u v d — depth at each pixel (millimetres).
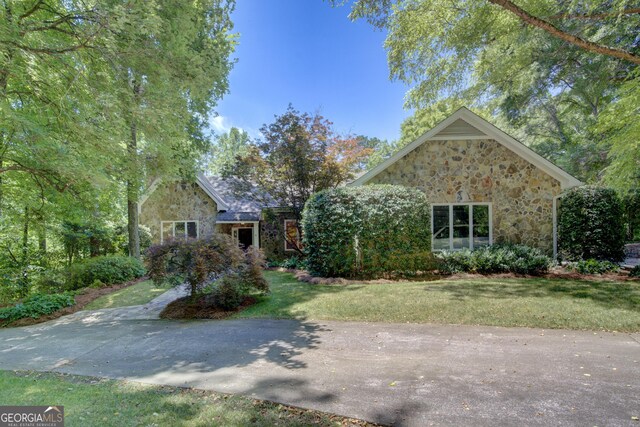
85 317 7180
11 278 10961
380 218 9328
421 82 11695
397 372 3781
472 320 5688
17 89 7680
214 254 6836
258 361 4234
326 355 4391
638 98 7430
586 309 5840
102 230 13141
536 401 3066
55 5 7516
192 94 9383
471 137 11453
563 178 11039
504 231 11414
